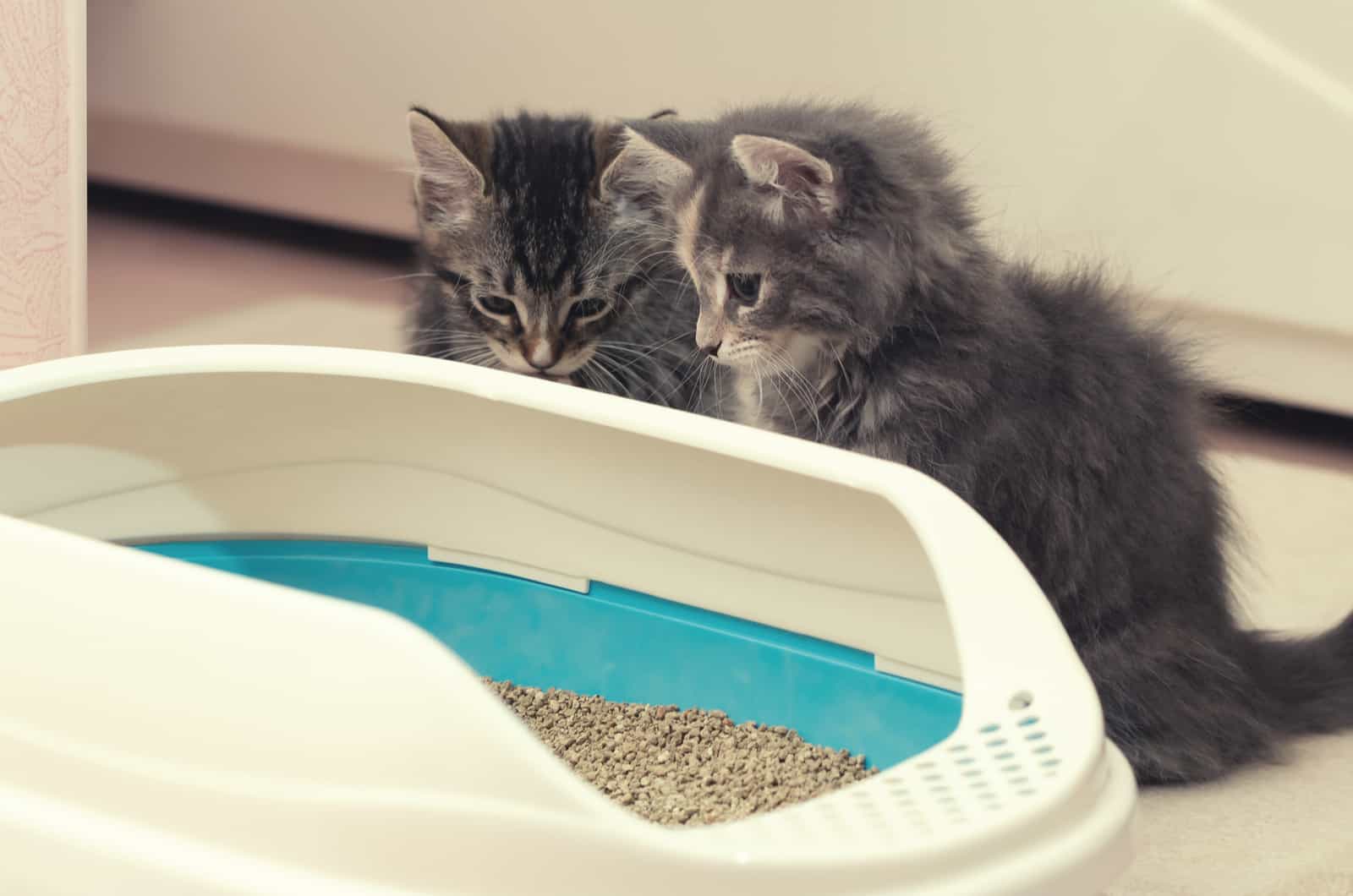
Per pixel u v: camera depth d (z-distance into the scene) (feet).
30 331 4.96
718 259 4.91
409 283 6.57
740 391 5.29
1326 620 5.12
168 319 7.43
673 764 3.56
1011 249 5.95
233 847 2.25
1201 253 6.64
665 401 5.75
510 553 4.00
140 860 2.27
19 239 4.83
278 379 3.84
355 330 7.36
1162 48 6.45
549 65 7.59
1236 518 5.30
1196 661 4.29
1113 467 4.37
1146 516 4.41
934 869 2.12
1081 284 4.87
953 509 3.00
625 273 5.70
